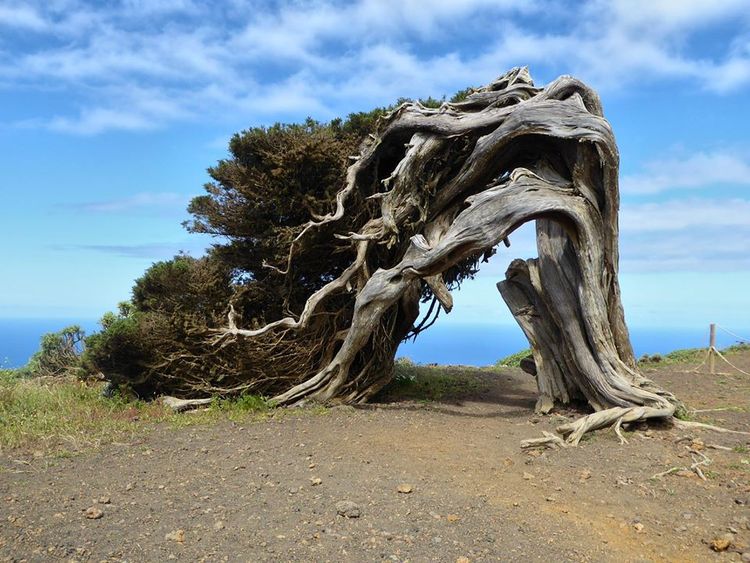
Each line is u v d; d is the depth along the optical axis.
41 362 16.17
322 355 12.09
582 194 9.86
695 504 6.10
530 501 6.10
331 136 11.97
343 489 6.21
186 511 5.61
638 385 9.64
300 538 5.07
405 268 10.45
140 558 4.69
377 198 11.77
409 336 13.46
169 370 11.45
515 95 10.63
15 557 4.63
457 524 5.42
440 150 11.07
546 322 10.88
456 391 13.48
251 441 8.29
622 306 10.16
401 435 8.66
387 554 4.84
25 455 7.43
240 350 11.27
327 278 13.07
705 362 16.36
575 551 5.03
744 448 7.91
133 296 12.85
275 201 11.72
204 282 11.77
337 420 9.77
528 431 9.15
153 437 8.50
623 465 7.29
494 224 9.59
